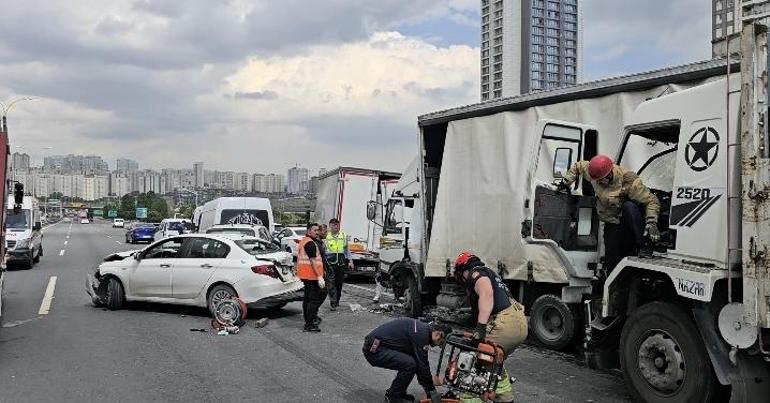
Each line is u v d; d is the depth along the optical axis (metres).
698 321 5.54
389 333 6.18
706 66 7.42
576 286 8.45
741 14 5.22
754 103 5.09
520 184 9.60
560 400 6.57
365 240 19.14
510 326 5.89
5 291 15.48
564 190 8.19
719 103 5.68
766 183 5.00
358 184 19.48
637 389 6.11
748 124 5.12
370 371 7.77
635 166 7.37
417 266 11.75
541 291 9.43
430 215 11.79
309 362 8.24
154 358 8.41
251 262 11.25
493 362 5.54
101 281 12.63
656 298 6.40
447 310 11.70
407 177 12.91
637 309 6.18
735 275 5.33
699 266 5.64
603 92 8.64
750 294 5.07
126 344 9.29
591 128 8.64
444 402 5.61
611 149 8.46
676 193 6.04
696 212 5.77
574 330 8.62
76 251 32.69
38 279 18.38
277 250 12.29
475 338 5.74
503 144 9.95
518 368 7.99
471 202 10.50
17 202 11.77
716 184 5.60
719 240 5.50
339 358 8.48
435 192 11.93
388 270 12.74
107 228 88.12
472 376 5.55
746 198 5.12
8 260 20.91
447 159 11.13
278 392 6.84
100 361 8.22
